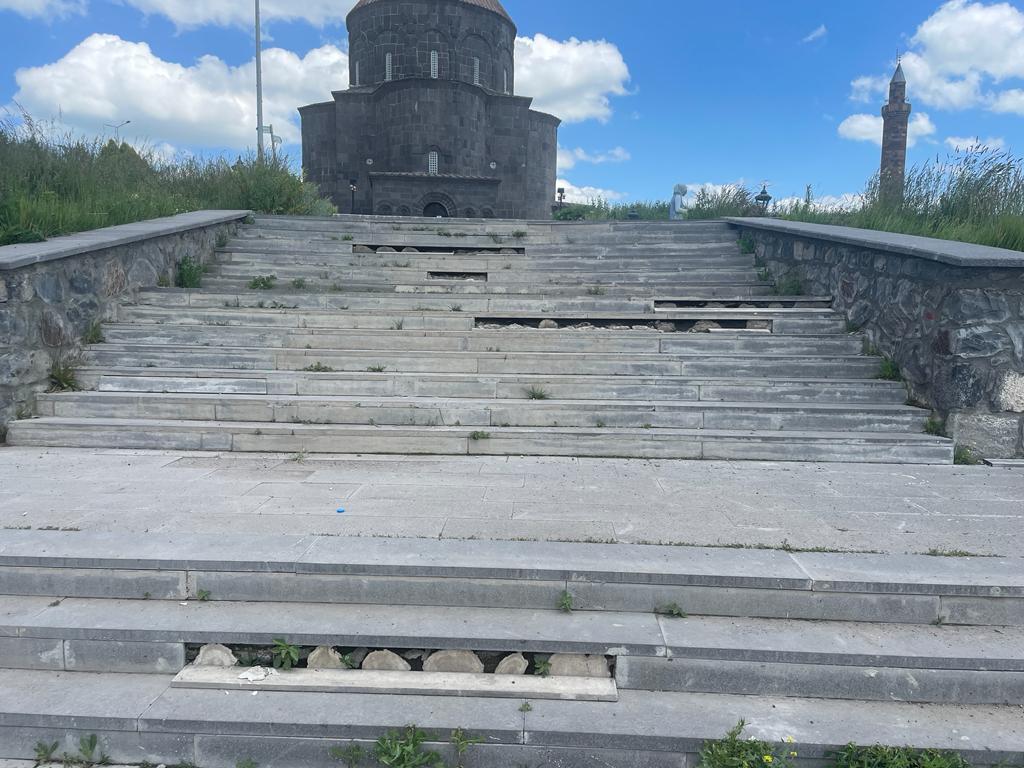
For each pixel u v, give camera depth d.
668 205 19.61
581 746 2.85
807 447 5.71
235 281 9.22
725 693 3.11
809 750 2.78
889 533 3.94
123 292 7.96
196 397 6.35
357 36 35.50
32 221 7.46
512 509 4.31
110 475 5.04
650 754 2.84
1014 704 3.05
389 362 7.11
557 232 11.76
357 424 6.20
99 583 3.47
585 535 3.84
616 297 8.91
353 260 10.29
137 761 2.95
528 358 7.08
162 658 3.21
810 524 4.09
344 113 34.16
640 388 6.59
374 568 3.39
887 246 6.65
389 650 3.19
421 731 2.84
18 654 3.25
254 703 2.99
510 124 35.34
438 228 11.65
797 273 9.04
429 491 4.71
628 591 3.37
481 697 3.04
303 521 4.03
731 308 8.19
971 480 5.14
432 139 32.50
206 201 12.77
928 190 10.35
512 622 3.27
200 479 4.95
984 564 3.49
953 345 5.76
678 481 5.04
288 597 3.45
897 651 3.06
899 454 5.67
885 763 2.70
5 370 5.99
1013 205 9.26
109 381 6.70
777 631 3.22
